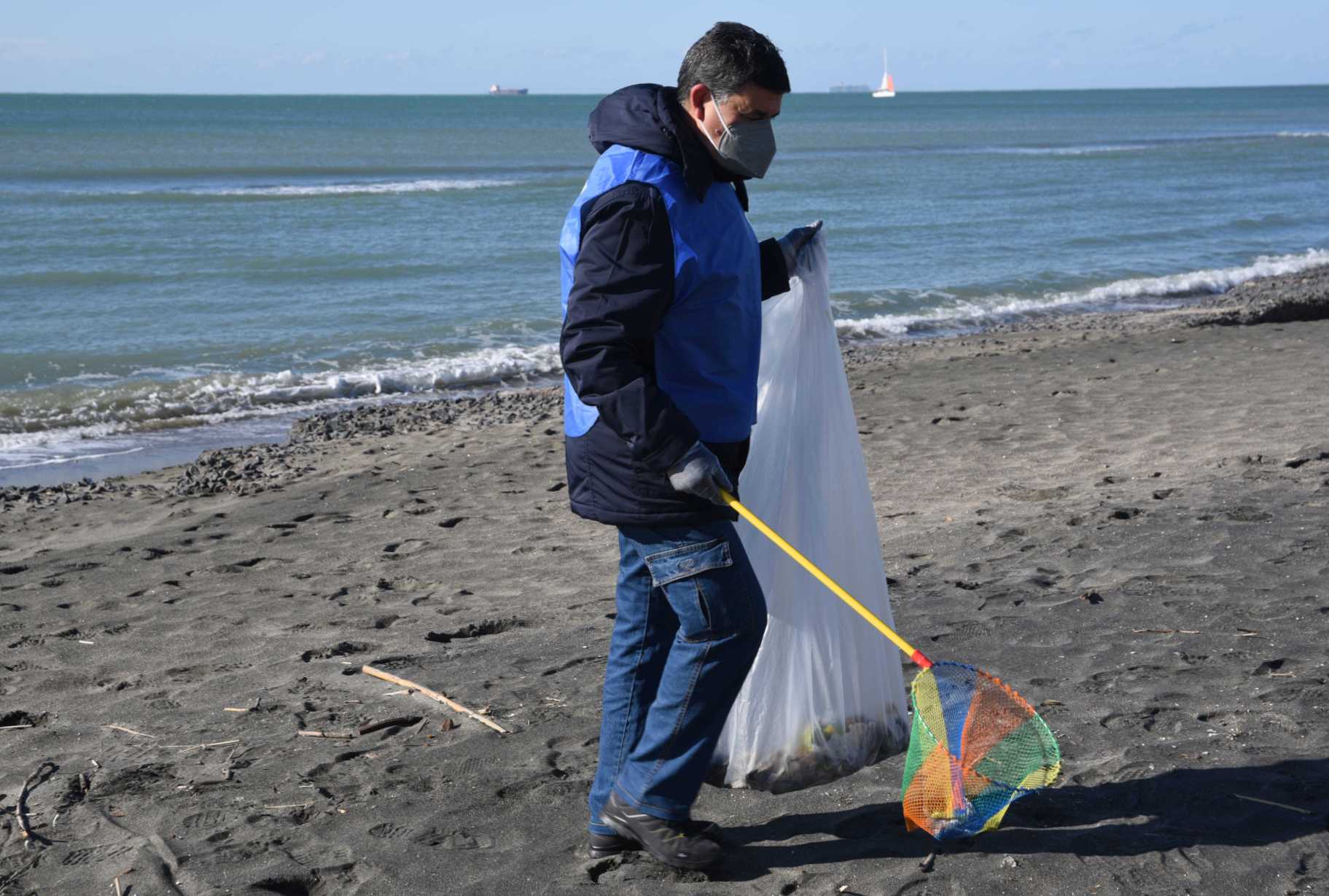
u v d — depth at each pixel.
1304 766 2.90
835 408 2.85
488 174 43.31
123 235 23.86
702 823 2.59
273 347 14.26
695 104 2.35
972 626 4.11
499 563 5.68
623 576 2.59
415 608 4.94
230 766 3.24
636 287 2.25
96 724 3.66
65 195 31.80
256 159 50.22
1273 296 16.58
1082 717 3.29
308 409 11.71
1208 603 4.16
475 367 13.31
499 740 3.34
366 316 16.28
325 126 88.38
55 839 2.85
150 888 2.57
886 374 11.12
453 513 6.83
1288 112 139.50
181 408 11.55
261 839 2.79
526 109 154.38
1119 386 9.45
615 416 2.26
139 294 17.72
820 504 2.81
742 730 2.88
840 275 20.86
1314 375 9.38
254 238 23.94
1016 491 6.29
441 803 2.95
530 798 2.96
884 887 2.46
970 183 39.47
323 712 3.65
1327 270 20.44
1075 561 4.83
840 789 2.93
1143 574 4.56
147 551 6.21
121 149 54.44
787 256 2.81
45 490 8.38
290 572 5.70
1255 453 6.62
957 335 15.78
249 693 3.88
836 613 2.85
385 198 32.28
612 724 2.64
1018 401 9.12
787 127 95.75
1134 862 2.51
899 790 2.91
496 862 2.64
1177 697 3.38
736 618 2.41
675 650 2.48
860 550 2.90
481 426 10.10
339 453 9.12
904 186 38.16
